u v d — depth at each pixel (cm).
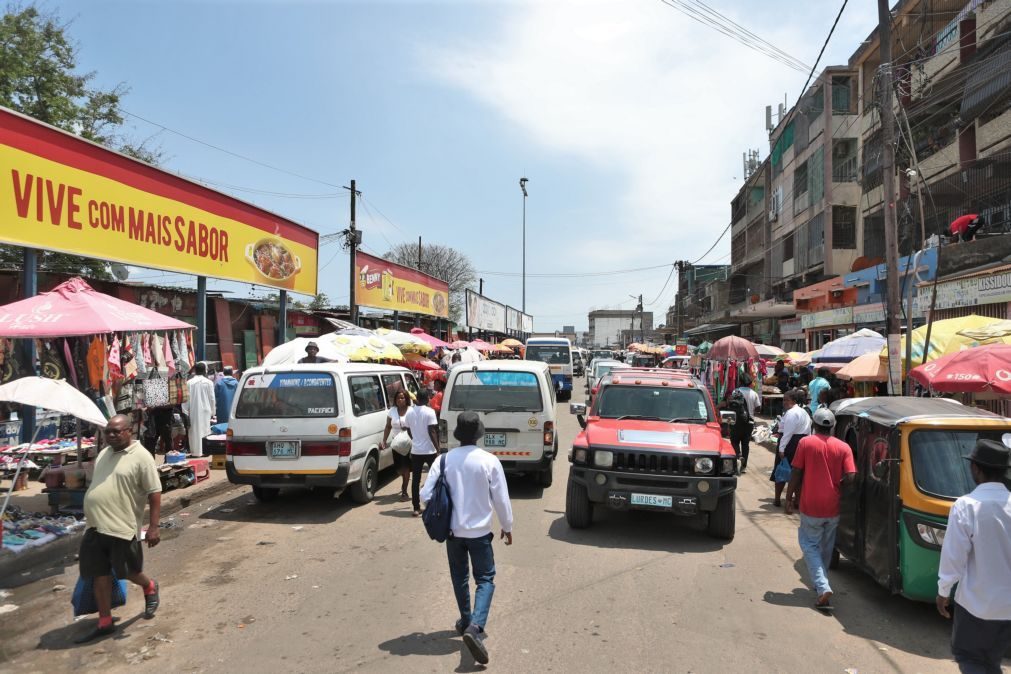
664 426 790
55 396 551
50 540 647
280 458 817
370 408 927
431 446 821
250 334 1789
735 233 4516
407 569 605
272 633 460
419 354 2006
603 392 868
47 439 1034
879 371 1130
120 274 1309
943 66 1845
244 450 822
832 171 2697
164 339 980
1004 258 1387
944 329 918
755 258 3878
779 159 3403
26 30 1741
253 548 675
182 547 679
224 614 496
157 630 466
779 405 1938
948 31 1853
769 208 3581
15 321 708
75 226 944
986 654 333
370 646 438
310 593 541
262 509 852
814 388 1246
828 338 2539
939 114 1938
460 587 442
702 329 5022
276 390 833
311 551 663
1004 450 343
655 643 446
